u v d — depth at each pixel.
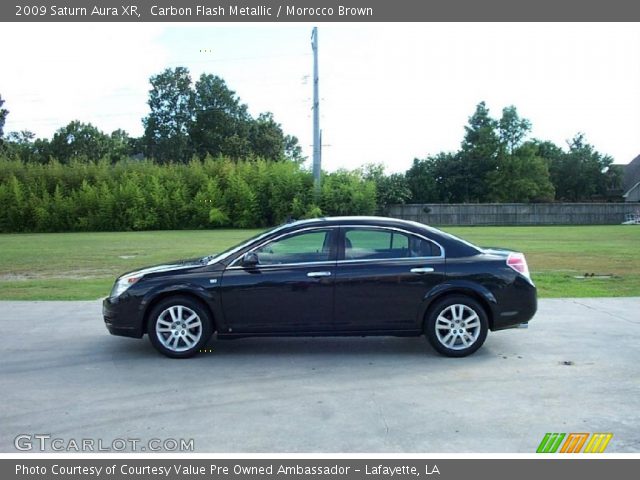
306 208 39.41
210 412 4.90
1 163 43.78
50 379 5.85
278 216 40.50
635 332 7.66
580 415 4.76
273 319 6.55
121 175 43.22
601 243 23.19
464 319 6.57
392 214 43.59
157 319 6.61
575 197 66.31
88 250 21.55
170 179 42.56
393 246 6.64
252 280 6.52
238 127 64.88
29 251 21.28
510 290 6.54
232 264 6.62
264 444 4.27
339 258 6.58
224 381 5.77
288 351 6.93
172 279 6.60
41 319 8.75
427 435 4.39
